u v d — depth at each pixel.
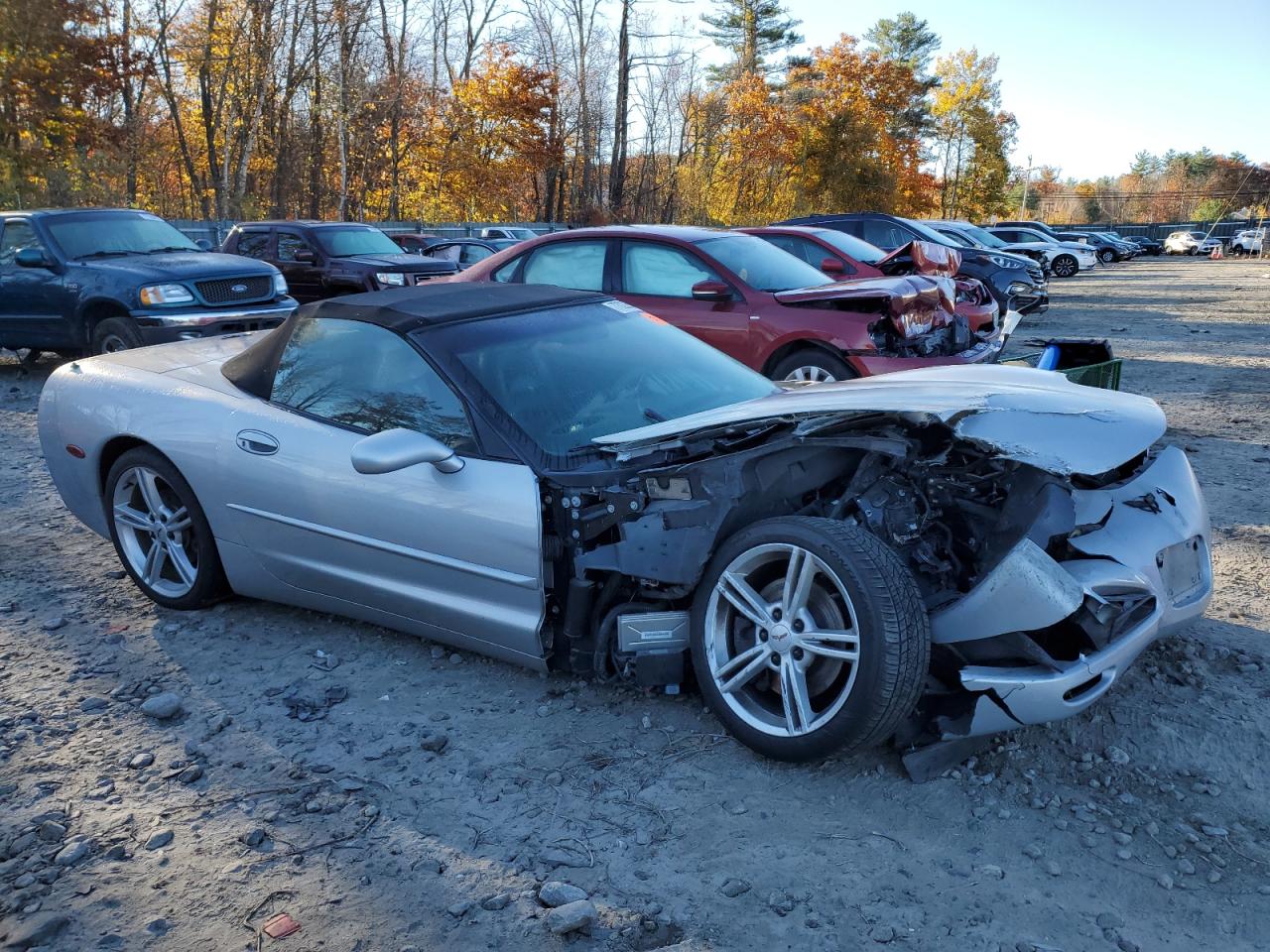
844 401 3.20
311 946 2.34
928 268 8.09
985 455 3.32
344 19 34.03
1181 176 126.44
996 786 2.98
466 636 3.63
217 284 9.93
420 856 2.69
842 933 2.37
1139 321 16.86
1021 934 2.36
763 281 7.59
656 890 2.54
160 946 2.34
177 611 4.43
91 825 2.83
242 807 2.92
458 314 3.88
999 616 2.88
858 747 2.89
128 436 4.36
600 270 8.00
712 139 46.09
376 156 43.25
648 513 3.25
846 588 2.82
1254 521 5.54
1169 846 2.70
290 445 3.87
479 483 3.39
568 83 44.16
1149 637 3.11
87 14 25.55
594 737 3.30
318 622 4.31
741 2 66.06
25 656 3.96
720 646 3.19
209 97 34.88
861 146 49.56
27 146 25.39
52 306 9.98
